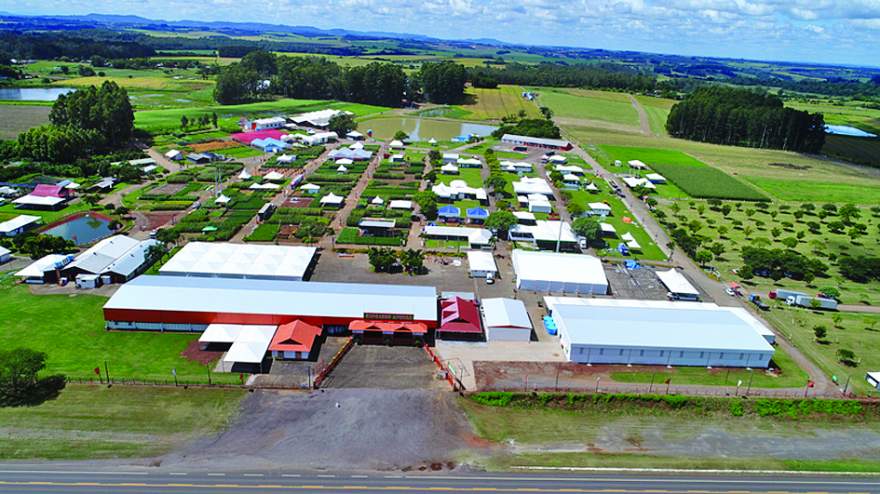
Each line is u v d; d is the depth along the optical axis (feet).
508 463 195.83
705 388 243.81
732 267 384.06
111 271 307.78
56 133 534.78
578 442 209.67
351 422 210.59
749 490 189.26
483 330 283.79
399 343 267.18
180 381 228.63
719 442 214.28
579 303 297.74
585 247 399.65
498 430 213.05
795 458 207.92
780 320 311.88
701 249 410.31
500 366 252.62
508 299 299.17
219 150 628.28
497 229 408.87
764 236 448.24
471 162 619.26
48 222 398.01
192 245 343.26
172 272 313.73
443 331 271.28
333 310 271.08
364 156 619.26
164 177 522.06
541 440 209.36
